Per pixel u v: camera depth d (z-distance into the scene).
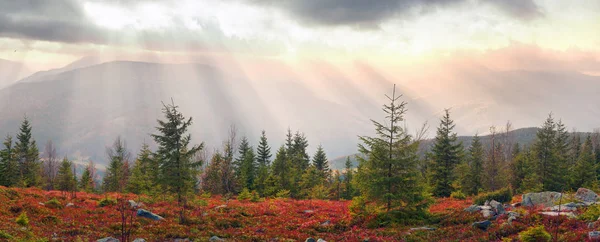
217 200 44.06
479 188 52.19
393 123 26.91
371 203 28.36
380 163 26.64
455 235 21.59
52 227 23.12
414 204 26.38
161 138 28.91
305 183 62.84
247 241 22.56
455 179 52.72
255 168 74.19
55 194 39.44
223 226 26.81
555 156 55.62
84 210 28.92
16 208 25.95
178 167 28.80
